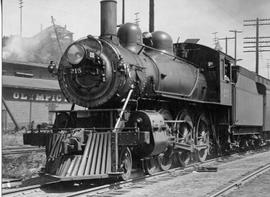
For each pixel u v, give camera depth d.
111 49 9.91
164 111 11.69
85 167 8.68
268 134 25.47
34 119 36.28
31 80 38.31
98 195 7.63
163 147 10.35
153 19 21.97
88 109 10.16
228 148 17.08
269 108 24.61
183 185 8.99
